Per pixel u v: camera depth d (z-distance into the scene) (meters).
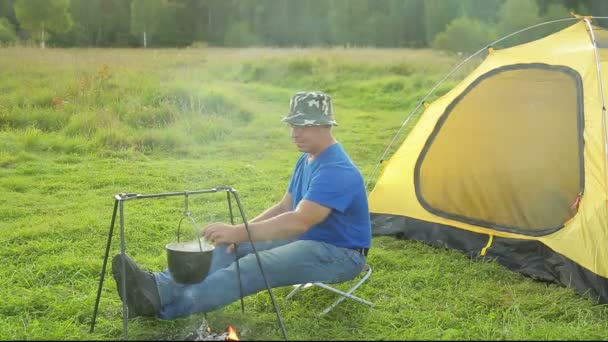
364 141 11.23
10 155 9.17
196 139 10.82
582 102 4.89
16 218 6.29
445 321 3.90
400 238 5.78
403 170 5.92
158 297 3.51
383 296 4.37
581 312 4.11
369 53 26.17
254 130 11.81
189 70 20.25
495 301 4.33
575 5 40.12
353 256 3.86
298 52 26.31
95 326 3.72
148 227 5.89
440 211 5.59
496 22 41.34
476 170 5.52
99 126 10.68
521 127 5.43
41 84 14.57
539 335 3.66
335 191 3.68
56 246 5.25
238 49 32.00
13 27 37.09
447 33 29.91
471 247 5.30
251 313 3.98
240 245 3.88
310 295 4.29
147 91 13.72
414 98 16.31
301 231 3.64
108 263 4.89
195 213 6.51
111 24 49.78
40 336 3.55
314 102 3.73
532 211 5.08
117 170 8.57
